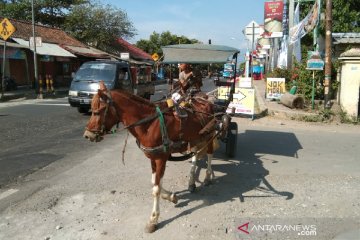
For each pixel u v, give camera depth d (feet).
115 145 32.99
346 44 65.31
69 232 16.69
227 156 28.89
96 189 21.72
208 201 20.15
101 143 33.65
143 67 59.88
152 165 18.37
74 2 146.82
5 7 140.05
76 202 19.88
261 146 32.68
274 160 28.17
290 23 80.79
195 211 18.85
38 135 36.47
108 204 19.62
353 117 44.50
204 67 27.07
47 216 18.22
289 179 23.80
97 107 16.08
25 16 141.28
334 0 89.04
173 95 21.01
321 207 19.39
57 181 23.11
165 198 19.56
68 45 115.85
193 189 21.38
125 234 16.51
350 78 44.98
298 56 73.05
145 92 59.57
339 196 20.89
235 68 25.94
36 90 82.12
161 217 18.13
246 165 26.84
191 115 18.98
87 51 122.31
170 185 22.54
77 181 23.11
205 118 20.17
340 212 18.79
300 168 26.14
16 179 23.40
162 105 17.89
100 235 16.42
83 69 51.60
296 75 60.90
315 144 33.45
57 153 29.73
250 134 37.78
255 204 19.77
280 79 59.36
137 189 21.70
